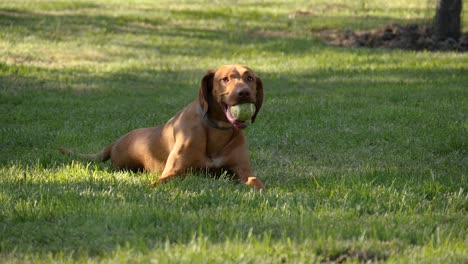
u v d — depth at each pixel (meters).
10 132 13.53
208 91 9.59
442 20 27.66
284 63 23.94
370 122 14.90
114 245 6.84
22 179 9.41
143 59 24.52
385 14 33.81
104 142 12.83
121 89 19.39
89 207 7.92
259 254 6.36
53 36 27.55
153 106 16.92
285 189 9.24
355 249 6.63
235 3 37.53
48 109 16.34
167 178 9.52
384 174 10.09
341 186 9.12
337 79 20.95
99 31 28.92
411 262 6.28
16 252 6.70
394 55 25.16
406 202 8.55
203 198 8.49
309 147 12.68
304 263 6.17
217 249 6.43
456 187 9.52
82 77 21.14
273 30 30.33
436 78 20.62
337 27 30.69
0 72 20.88
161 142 10.20
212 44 27.39
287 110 16.23
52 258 6.44
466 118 15.16
